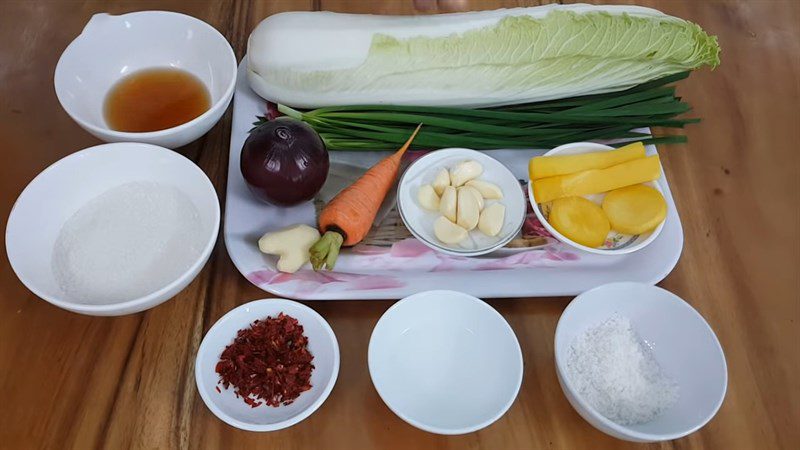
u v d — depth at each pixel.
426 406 0.37
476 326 0.40
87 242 0.40
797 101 0.53
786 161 0.50
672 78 0.50
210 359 0.37
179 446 0.36
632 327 0.41
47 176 0.40
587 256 0.44
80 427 0.36
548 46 0.47
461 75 0.48
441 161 0.47
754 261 0.45
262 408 0.37
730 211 0.47
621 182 0.45
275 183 0.42
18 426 0.36
